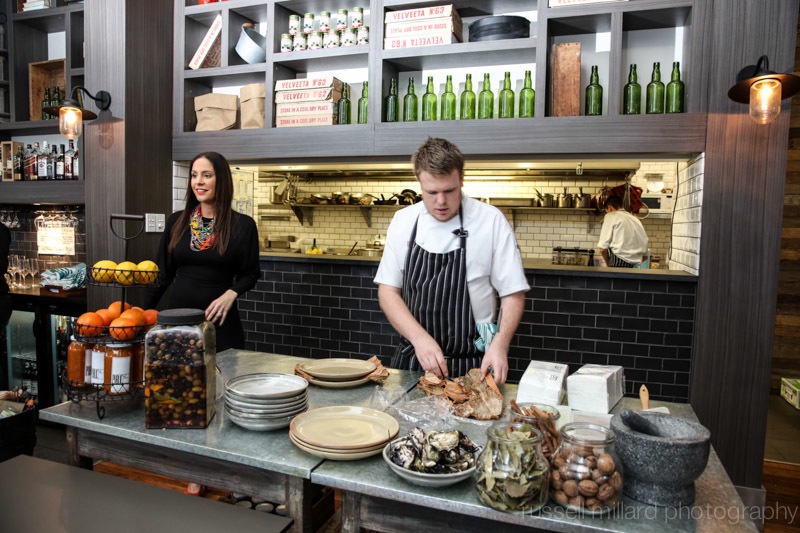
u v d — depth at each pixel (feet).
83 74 13.25
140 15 11.83
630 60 10.92
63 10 13.43
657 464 3.52
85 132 12.00
